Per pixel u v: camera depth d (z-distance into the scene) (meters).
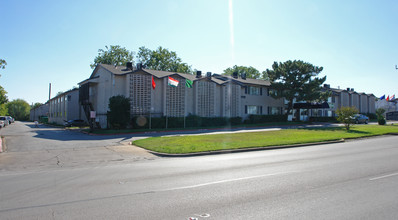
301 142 17.17
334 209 5.25
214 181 7.62
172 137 20.36
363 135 21.88
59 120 51.09
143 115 30.42
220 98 37.97
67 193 6.50
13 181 7.87
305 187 6.89
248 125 35.50
